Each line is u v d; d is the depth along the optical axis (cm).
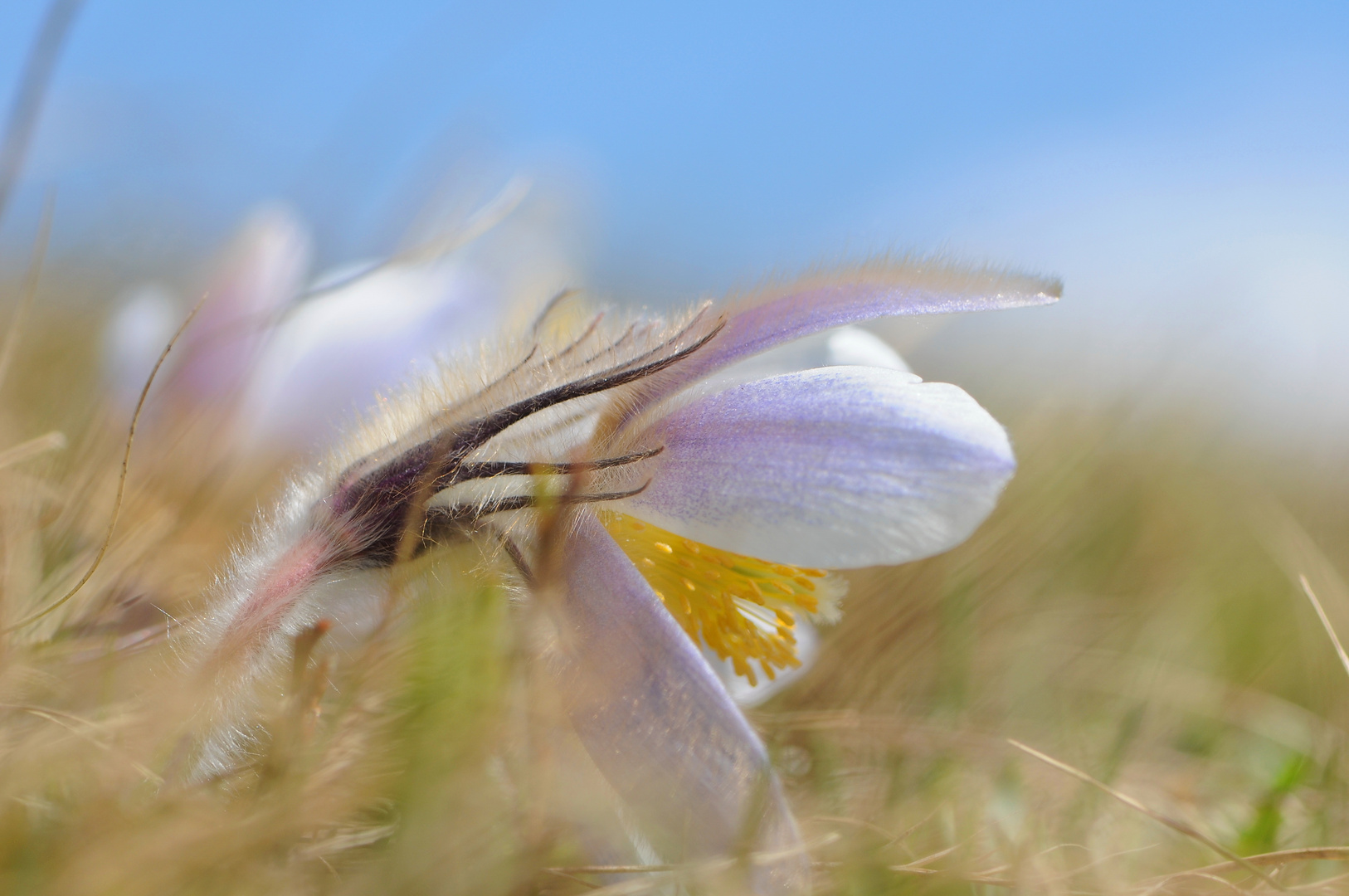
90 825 22
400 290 29
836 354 25
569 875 22
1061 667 28
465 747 22
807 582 24
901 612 28
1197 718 27
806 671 27
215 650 23
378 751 23
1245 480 41
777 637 24
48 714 23
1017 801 25
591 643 23
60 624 25
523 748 23
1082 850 24
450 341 29
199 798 22
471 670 23
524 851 22
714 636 24
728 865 22
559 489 23
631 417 23
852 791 25
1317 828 25
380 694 23
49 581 25
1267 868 24
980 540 29
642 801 23
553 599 23
